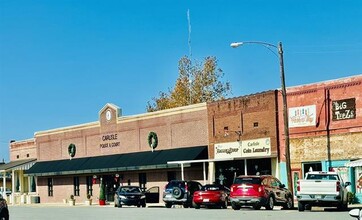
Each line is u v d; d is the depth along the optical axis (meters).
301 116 41.81
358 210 14.11
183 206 41.19
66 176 63.84
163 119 52.94
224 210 33.66
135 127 55.81
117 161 56.12
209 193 37.53
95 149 60.41
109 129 58.75
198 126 49.69
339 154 39.34
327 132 40.16
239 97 46.25
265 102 44.28
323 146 40.31
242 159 45.19
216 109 48.09
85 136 61.72
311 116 41.16
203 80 75.69
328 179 31.38
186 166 48.66
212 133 48.31
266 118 44.16
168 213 31.61
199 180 49.22
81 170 59.72
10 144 74.75
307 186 30.98
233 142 46.47
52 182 65.81
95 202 59.56
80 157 62.25
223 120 47.50
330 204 30.89
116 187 57.06
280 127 43.38
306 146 41.41
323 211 30.95
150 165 51.75
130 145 56.28
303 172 41.59
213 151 48.12
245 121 45.75
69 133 63.84
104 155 59.19
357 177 38.53
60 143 65.00
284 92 37.56
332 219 24.06
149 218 27.73
